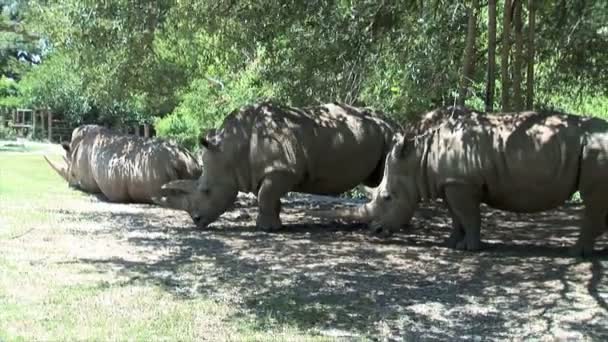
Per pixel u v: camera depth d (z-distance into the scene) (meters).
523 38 16.12
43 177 20.81
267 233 11.88
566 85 16.84
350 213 10.74
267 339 6.27
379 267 9.22
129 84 18.27
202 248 10.38
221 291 7.93
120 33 15.55
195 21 15.45
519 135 9.73
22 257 9.44
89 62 17.30
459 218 10.34
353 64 14.60
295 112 12.23
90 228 11.98
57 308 7.11
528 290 8.08
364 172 12.43
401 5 13.70
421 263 9.49
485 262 9.53
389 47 14.70
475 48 14.80
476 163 9.87
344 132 12.20
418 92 14.67
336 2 13.98
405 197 10.50
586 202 9.62
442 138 10.24
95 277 8.45
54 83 41.81
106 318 6.80
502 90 14.23
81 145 17.52
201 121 24.08
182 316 6.93
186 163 15.30
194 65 20.25
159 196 14.77
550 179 9.54
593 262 9.47
